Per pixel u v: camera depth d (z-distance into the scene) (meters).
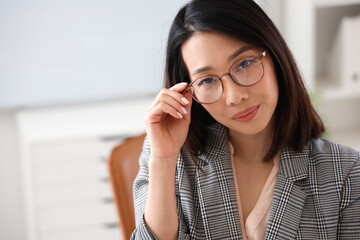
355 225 1.14
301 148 1.19
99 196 2.52
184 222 1.22
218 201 1.20
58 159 2.45
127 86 2.80
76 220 2.53
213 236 1.19
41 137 2.41
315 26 2.69
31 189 2.47
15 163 2.84
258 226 1.18
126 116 2.62
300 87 1.16
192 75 1.07
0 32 2.64
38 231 2.51
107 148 2.47
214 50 1.03
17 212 2.89
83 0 2.68
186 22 1.06
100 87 2.78
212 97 1.06
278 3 2.68
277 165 1.21
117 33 2.73
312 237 1.15
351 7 2.66
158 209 1.14
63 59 2.72
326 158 1.18
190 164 1.25
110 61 2.76
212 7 1.03
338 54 2.58
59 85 2.75
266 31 1.05
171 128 1.17
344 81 2.53
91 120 2.59
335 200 1.15
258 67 1.04
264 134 1.21
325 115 2.83
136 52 2.76
